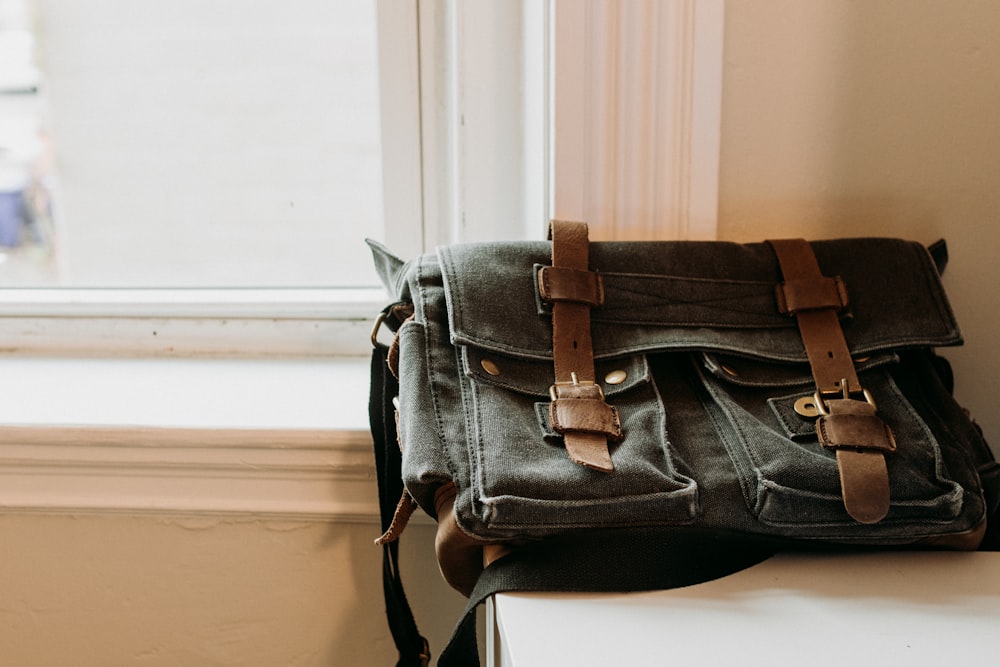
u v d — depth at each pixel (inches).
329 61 35.6
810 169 28.1
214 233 37.3
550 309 23.7
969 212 28.5
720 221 28.5
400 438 22.4
